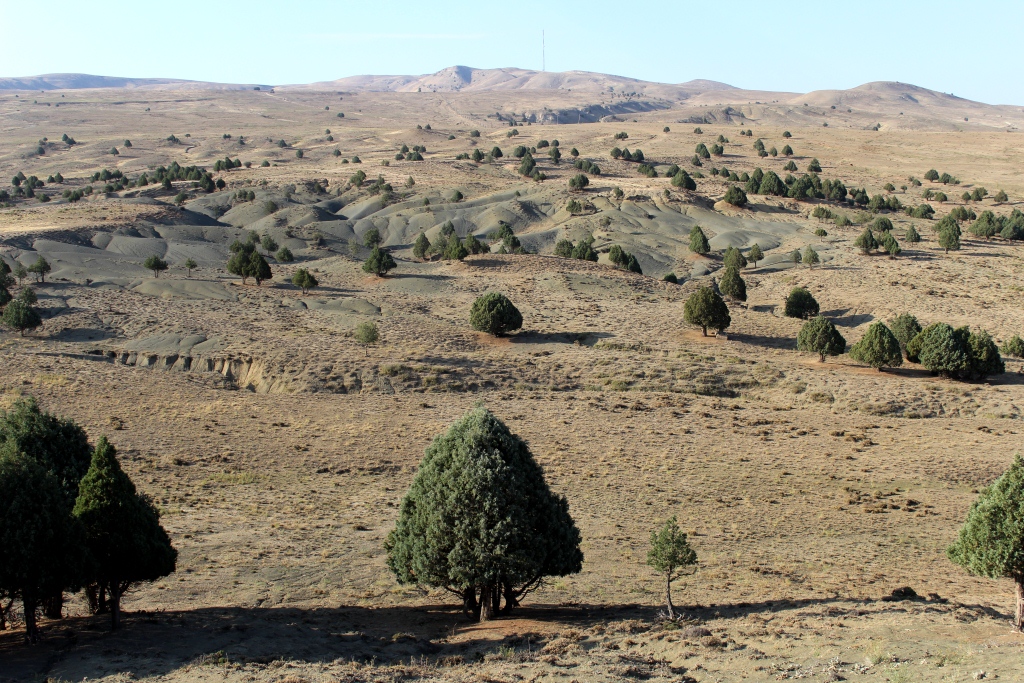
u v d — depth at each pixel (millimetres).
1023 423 59188
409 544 25594
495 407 62594
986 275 115312
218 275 109500
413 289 104312
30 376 62406
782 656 19656
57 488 22859
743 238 146375
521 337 82438
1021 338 84125
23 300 79812
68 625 24234
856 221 158625
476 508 24609
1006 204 180250
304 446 51500
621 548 35062
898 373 72938
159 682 18031
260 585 29641
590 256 125562
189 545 33844
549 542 25516
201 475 44844
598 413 61281
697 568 32594
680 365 73188
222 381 67875
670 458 50438
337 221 161625
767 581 30891
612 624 24219
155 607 27094
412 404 63125
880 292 105375
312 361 70750
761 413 62594
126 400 59188
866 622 22969
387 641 22719
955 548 24531
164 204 160750
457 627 24703
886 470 48500
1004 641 20188
